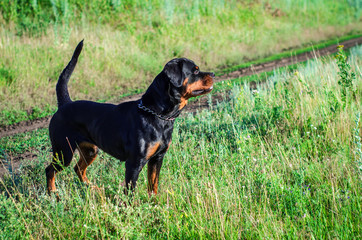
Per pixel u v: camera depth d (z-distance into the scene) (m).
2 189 4.57
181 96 3.81
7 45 10.62
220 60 13.61
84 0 15.35
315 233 3.12
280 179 4.01
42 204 3.89
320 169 4.17
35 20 13.63
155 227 3.45
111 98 9.73
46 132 7.10
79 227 3.50
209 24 16.45
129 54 12.08
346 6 25.03
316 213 3.39
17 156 5.91
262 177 3.96
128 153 3.82
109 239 3.31
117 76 11.06
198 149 5.21
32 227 3.55
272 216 3.38
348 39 18.00
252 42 15.72
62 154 4.34
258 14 19.69
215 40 14.75
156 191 4.13
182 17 16.56
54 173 4.36
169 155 4.94
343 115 5.21
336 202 3.50
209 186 3.77
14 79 9.37
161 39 13.79
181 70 3.71
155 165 4.05
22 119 8.16
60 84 4.52
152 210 3.66
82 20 13.61
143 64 11.90
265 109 5.91
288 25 19.02
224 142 5.14
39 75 9.95
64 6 14.20
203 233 3.27
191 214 3.43
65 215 3.71
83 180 4.63
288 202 3.65
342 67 5.52
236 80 10.78
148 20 15.29
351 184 3.68
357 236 3.02
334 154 4.39
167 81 3.72
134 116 3.79
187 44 13.74
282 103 6.13
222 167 4.35
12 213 3.43
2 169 5.36
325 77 6.78
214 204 3.66
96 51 11.43
